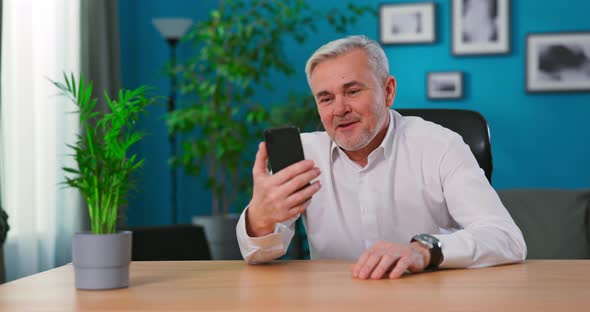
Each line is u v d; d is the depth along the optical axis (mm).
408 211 1878
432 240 1367
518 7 4816
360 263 1318
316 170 1305
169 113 4410
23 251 3455
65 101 3793
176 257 2459
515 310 996
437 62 4891
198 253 2521
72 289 1215
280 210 1335
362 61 1747
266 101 4984
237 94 4438
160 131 4926
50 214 3707
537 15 4797
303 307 1033
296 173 1296
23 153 3459
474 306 1025
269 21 4906
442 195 1832
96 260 1185
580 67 4734
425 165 1843
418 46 4910
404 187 1872
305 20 4496
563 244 2602
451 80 4852
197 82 4391
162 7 4938
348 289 1177
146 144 4922
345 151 1904
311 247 1946
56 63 3770
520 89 4820
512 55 4820
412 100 4914
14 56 3441
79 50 3951
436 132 1873
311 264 1490
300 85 4969
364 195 1896
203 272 1397
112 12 4320
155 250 2418
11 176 3416
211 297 1120
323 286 1210
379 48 1794
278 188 1309
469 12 4832
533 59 4785
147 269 1449
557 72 4762
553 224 2637
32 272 3500
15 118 3441
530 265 1437
